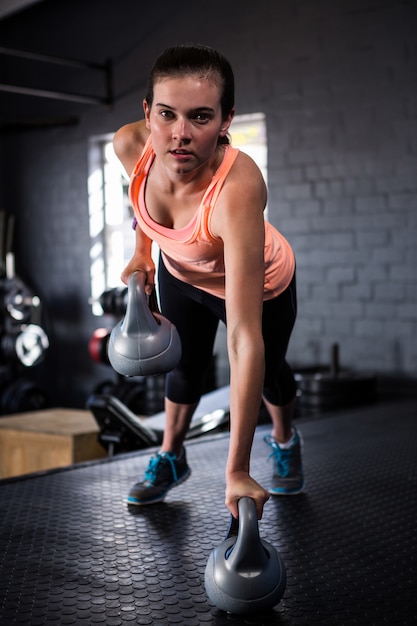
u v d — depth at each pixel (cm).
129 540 188
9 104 760
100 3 689
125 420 331
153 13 655
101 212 712
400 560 173
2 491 235
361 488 241
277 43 588
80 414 422
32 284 754
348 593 153
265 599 137
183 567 168
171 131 135
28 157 748
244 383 130
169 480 223
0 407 643
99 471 262
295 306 204
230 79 137
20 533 193
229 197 142
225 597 137
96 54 693
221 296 187
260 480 251
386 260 545
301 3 574
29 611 143
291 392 223
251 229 139
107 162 710
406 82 532
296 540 188
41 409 650
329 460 284
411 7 527
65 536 191
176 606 146
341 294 565
